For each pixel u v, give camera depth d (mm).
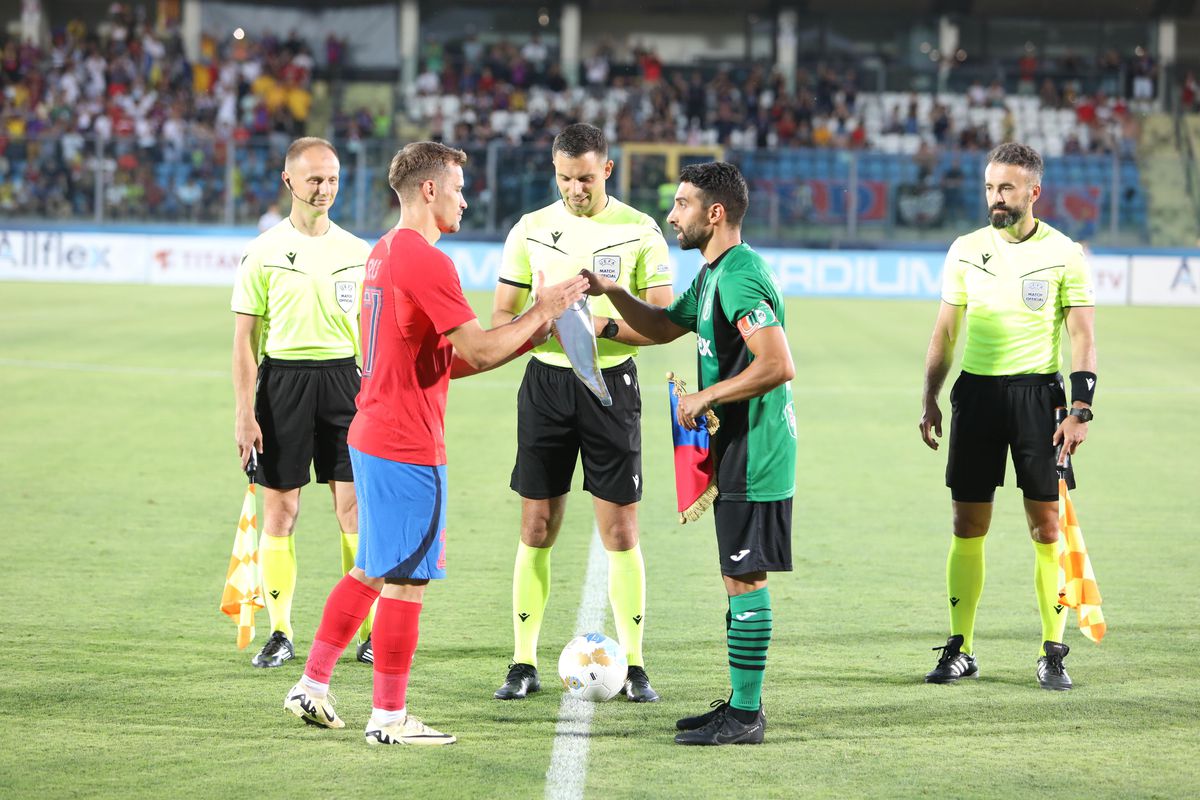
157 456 14703
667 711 7082
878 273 39812
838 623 8781
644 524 11820
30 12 54156
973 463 7773
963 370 7906
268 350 8164
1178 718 6965
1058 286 7719
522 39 55406
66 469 13867
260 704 7082
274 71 50812
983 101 51625
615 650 7191
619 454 7500
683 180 6762
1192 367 24406
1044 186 41031
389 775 6070
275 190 40781
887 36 55219
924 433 8086
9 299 33531
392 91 52531
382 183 39438
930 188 40250
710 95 50625
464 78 51531
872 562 10469
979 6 54281
